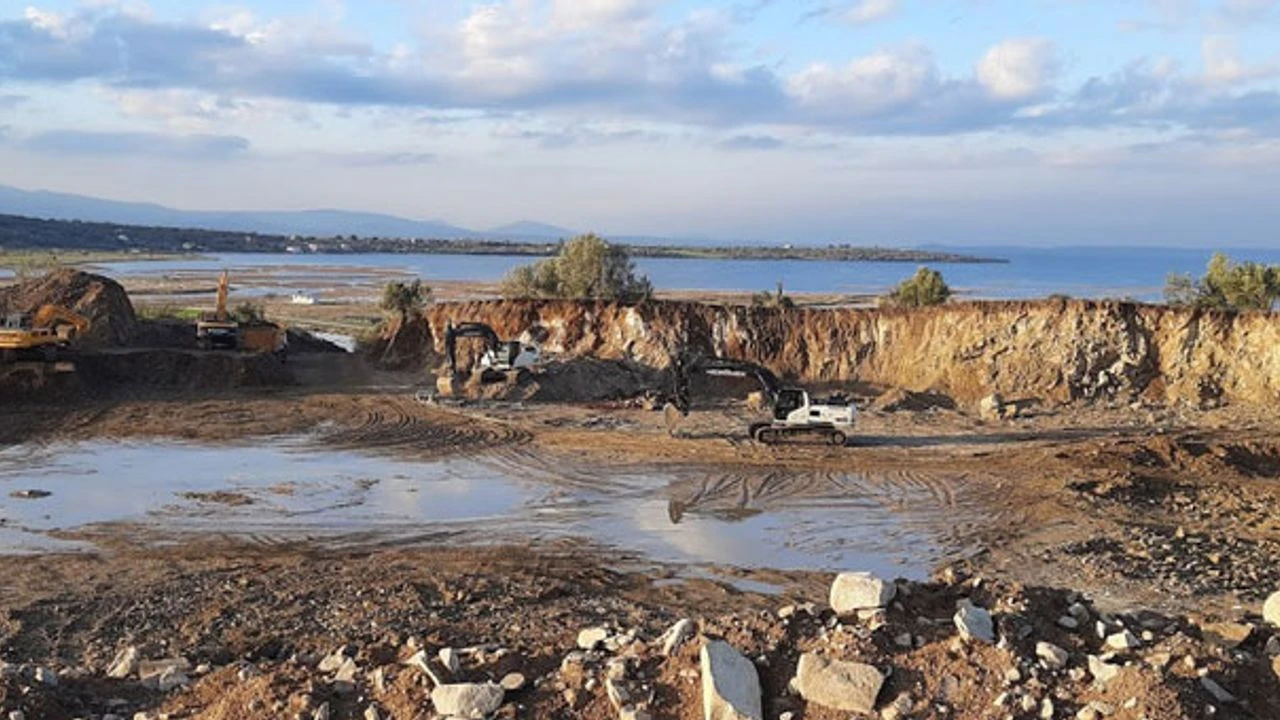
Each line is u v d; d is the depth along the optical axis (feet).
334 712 32.37
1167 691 29.68
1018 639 33.30
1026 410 120.67
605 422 114.93
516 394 127.65
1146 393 126.41
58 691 35.63
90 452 95.96
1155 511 77.77
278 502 78.38
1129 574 61.11
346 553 65.05
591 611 53.16
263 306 265.13
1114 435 107.24
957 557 65.62
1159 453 94.27
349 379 143.64
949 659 32.07
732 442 103.86
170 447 98.99
